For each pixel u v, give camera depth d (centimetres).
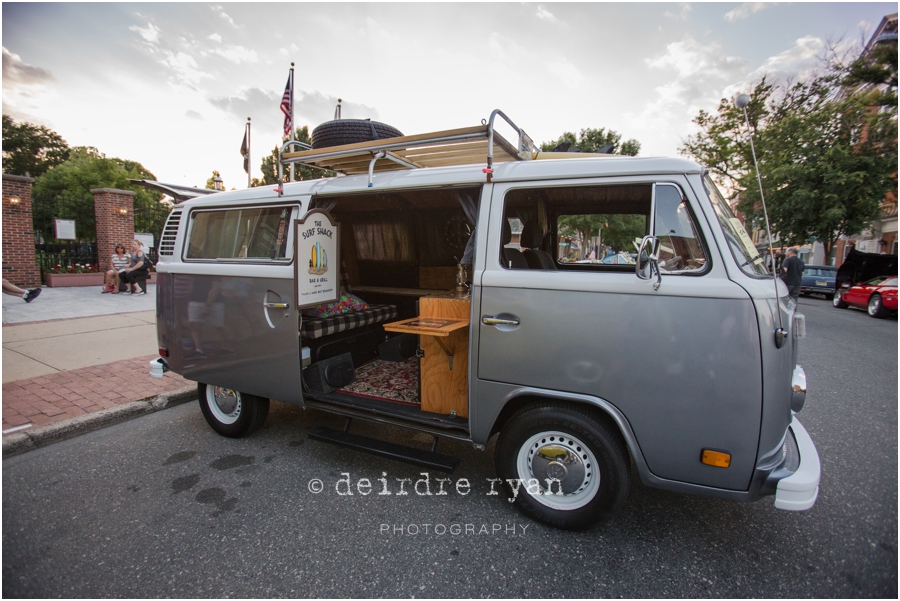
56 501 296
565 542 254
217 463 347
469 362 270
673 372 223
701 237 224
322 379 348
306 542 255
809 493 213
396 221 510
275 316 330
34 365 572
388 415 314
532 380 253
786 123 1595
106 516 279
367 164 343
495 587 221
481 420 272
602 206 317
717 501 296
